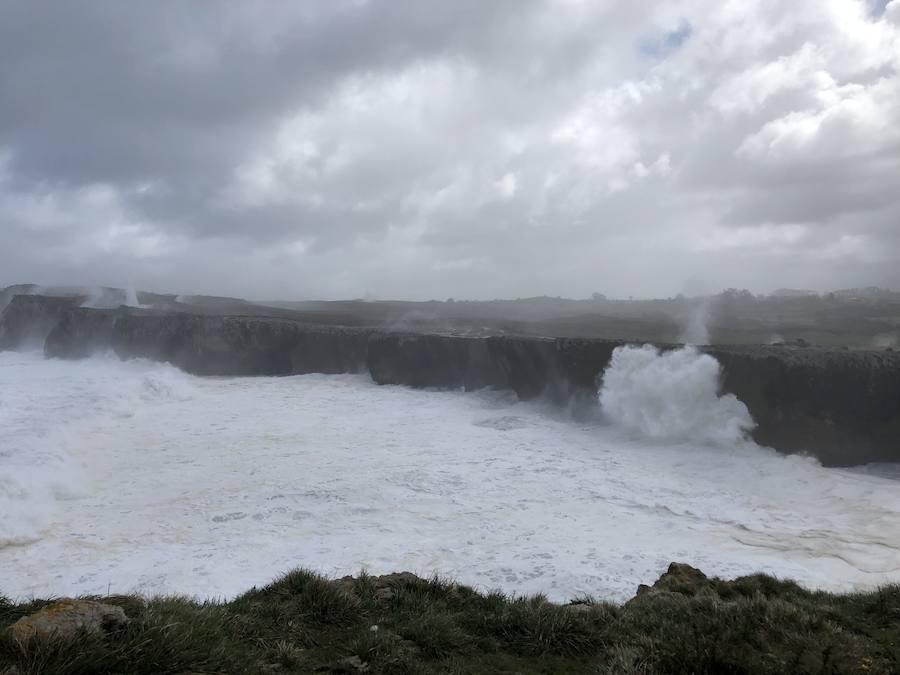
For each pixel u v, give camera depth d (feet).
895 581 37.65
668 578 31.45
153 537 45.98
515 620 22.41
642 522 49.98
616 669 18.39
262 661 17.17
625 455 71.51
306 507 52.80
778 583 30.91
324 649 19.30
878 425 67.97
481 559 41.42
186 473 63.16
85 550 43.47
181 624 17.12
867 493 55.11
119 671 14.47
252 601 22.86
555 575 38.19
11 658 13.99
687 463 67.36
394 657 18.60
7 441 68.95
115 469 64.75
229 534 46.60
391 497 55.62
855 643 20.21
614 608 25.72
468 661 19.70
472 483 60.13
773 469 62.49
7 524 47.32
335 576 38.14
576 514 51.83
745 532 47.55
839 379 69.87
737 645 19.51
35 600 20.39
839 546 44.21
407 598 24.47
